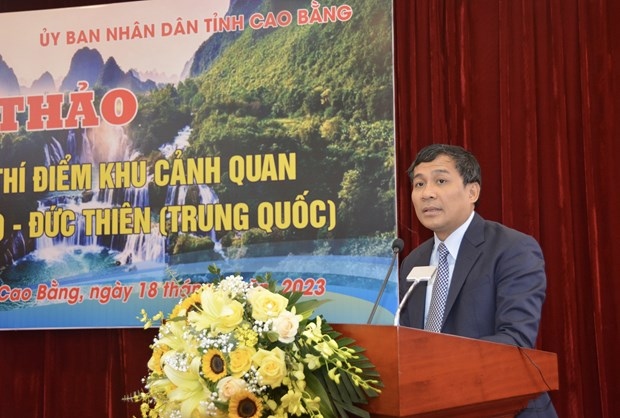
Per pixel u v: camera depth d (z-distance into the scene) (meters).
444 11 3.41
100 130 3.36
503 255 2.08
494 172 3.28
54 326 3.28
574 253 3.20
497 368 1.51
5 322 3.31
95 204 3.32
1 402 3.64
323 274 3.07
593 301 3.12
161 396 1.45
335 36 3.19
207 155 3.25
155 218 3.26
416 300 2.25
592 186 3.16
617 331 3.09
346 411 1.35
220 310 1.37
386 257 3.03
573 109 3.24
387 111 3.11
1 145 3.42
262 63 3.25
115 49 3.38
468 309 2.06
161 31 3.35
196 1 3.33
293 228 3.13
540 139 3.26
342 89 3.16
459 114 3.34
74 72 3.40
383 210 3.06
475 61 3.34
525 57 3.27
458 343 1.42
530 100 3.24
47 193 3.36
